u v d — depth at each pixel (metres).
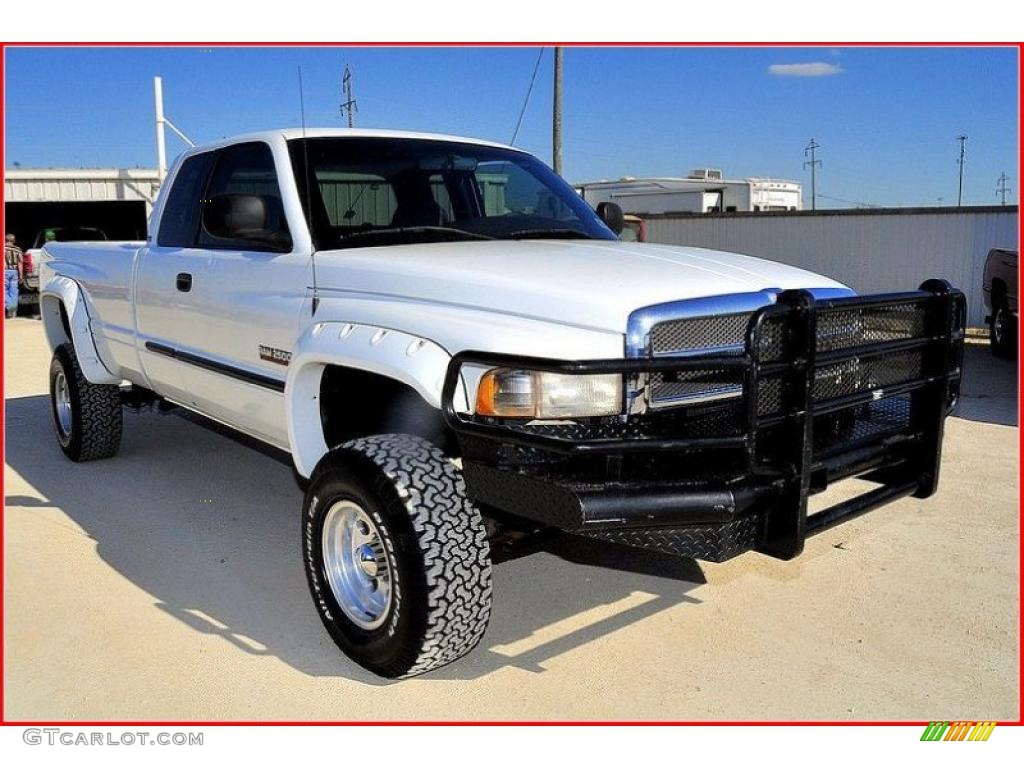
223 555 4.93
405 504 3.32
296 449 4.09
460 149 5.05
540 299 3.38
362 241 4.33
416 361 3.45
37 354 13.15
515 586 4.50
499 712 3.39
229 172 4.97
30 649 3.90
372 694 3.53
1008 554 4.86
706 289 3.48
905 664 3.73
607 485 3.14
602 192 31.61
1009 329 12.65
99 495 5.95
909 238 18.95
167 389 5.65
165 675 3.69
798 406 3.30
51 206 28.95
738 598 4.34
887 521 5.37
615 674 3.67
